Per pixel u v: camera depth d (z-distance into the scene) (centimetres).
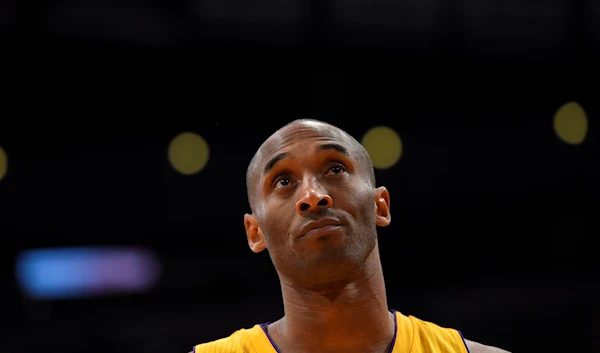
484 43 1095
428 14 1059
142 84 1141
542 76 1201
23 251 1241
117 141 1282
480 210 1378
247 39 1049
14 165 1245
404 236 1358
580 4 1066
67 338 1218
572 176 1362
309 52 1082
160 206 1294
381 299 266
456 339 275
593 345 1256
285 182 260
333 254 243
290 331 266
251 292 1302
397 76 1175
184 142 1182
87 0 973
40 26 974
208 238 1319
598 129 1303
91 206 1279
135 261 1263
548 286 1328
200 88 1167
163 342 1239
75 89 1135
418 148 1350
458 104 1292
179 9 1010
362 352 261
